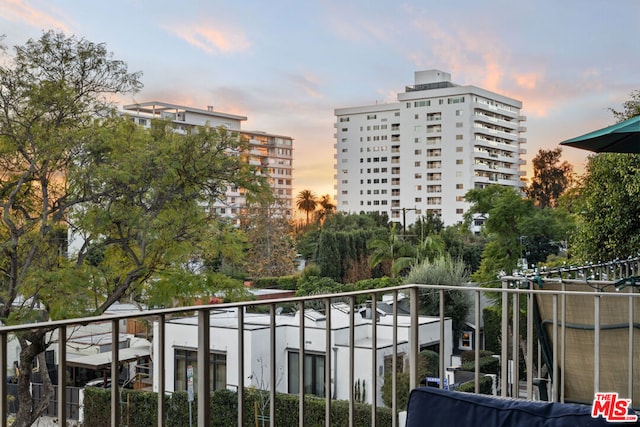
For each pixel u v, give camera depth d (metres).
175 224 13.65
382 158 71.56
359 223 41.44
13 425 11.87
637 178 7.55
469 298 17.77
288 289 29.44
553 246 17.52
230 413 12.00
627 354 3.40
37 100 12.66
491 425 1.54
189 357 13.01
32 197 13.67
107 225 13.16
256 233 31.55
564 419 1.48
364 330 13.73
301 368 2.52
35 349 12.10
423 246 28.23
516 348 3.58
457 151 63.66
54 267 13.12
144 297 14.52
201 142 13.79
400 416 7.84
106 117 13.56
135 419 12.54
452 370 12.50
